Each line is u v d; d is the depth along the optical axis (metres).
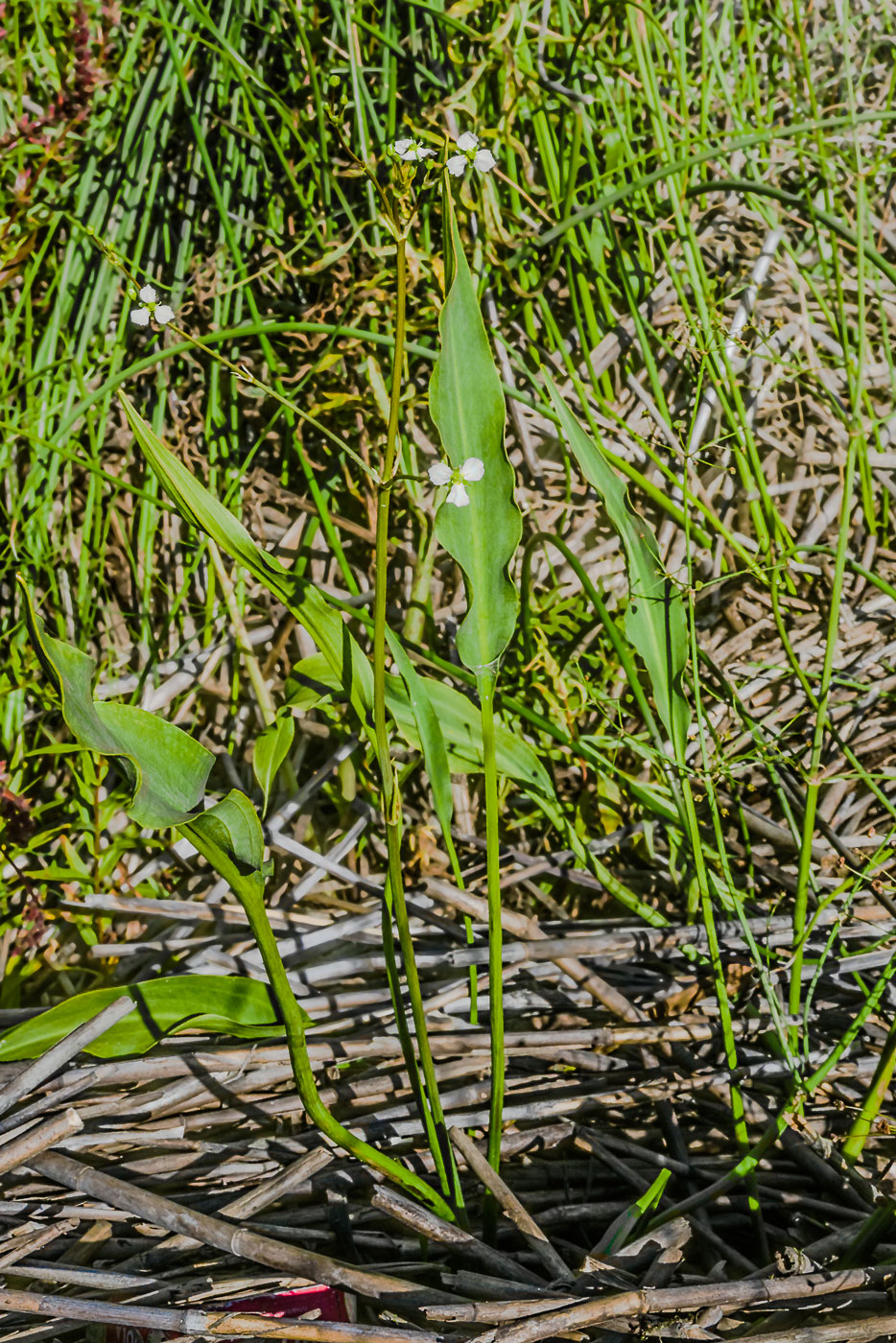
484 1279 0.83
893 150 1.14
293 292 1.07
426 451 1.04
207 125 1.08
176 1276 0.84
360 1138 0.89
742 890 0.99
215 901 1.00
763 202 1.08
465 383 0.82
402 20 1.08
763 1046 0.94
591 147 1.06
